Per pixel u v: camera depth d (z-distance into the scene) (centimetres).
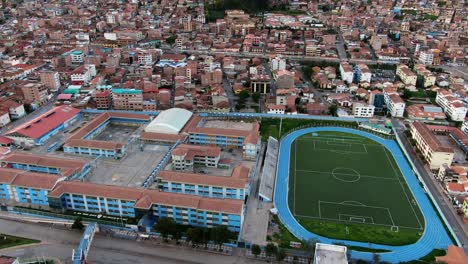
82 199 19525
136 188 19900
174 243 18012
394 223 19675
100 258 16938
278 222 19500
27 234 18500
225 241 17575
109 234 18450
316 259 14162
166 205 18638
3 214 19812
